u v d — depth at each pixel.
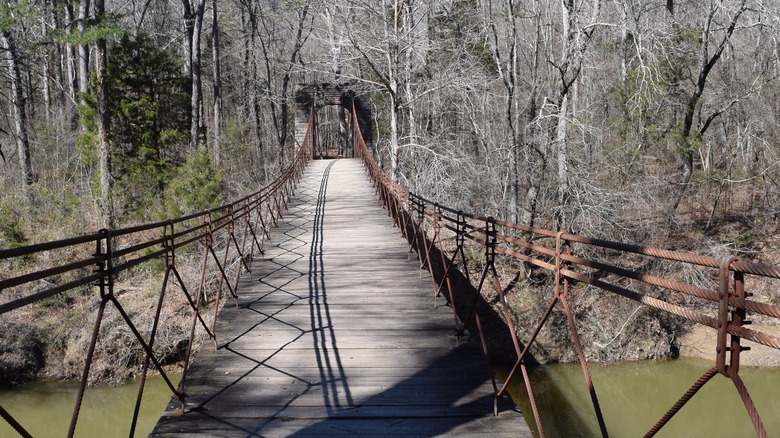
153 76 24.16
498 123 26.94
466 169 22.42
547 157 20.03
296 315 7.31
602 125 21.89
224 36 41.19
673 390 15.73
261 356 5.94
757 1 17.91
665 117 22.48
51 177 27.22
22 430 2.71
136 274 18.58
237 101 44.16
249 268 9.89
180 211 18.23
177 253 17.91
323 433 4.36
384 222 14.78
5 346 15.48
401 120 28.80
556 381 16.58
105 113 18.52
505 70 25.27
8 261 17.80
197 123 25.36
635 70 19.45
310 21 36.78
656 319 18.30
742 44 23.03
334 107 46.53
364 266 10.01
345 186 22.19
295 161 21.69
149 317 16.09
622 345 17.89
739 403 14.73
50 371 15.58
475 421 4.56
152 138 23.77
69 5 23.22
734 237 21.36
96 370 15.30
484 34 23.83
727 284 2.13
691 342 18.02
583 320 18.50
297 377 5.41
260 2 38.94
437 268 20.20
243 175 32.78
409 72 24.09
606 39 23.95
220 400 4.92
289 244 12.13
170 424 4.50
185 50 33.84
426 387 5.18
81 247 18.48
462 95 22.62
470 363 5.73
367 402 4.89
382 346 6.21
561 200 18.45
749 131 22.83
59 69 32.84
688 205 24.33
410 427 4.46
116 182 21.16
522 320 18.70
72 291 17.53
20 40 23.44
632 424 13.71
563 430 13.34
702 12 21.55
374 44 23.45
